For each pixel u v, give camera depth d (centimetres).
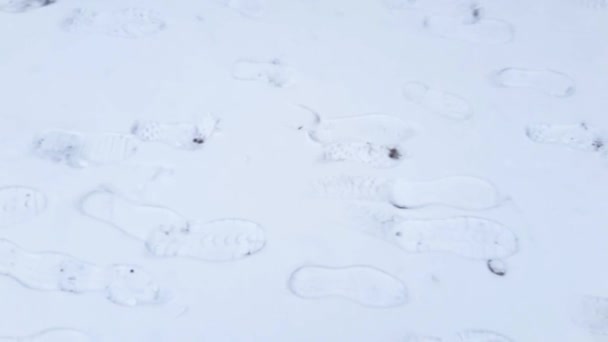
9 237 193
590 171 218
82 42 238
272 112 225
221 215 201
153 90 228
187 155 213
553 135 225
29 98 223
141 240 196
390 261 196
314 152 216
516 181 213
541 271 197
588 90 238
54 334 181
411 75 238
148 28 244
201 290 189
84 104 222
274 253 195
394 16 256
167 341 182
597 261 199
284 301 188
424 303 190
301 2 258
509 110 231
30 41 237
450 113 229
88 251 193
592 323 189
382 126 224
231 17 250
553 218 206
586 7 263
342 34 248
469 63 243
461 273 195
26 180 204
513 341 186
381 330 186
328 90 231
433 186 211
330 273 193
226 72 234
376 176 212
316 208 204
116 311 185
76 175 206
